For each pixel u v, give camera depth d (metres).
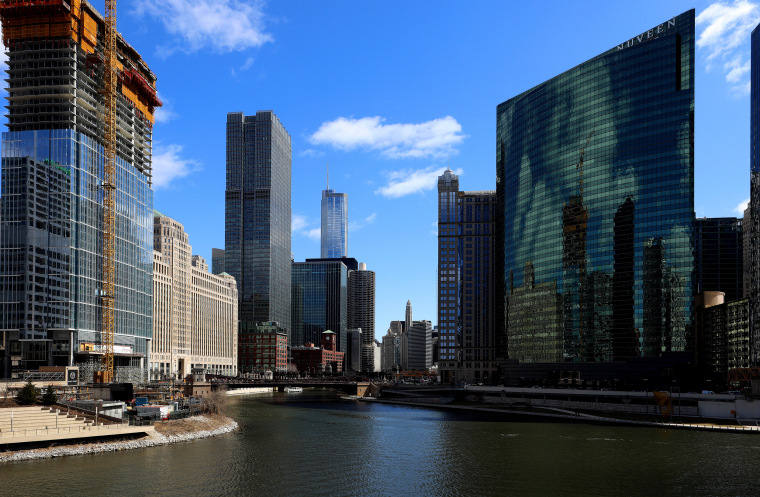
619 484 95.88
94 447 111.25
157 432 127.12
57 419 118.44
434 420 188.88
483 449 128.50
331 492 90.56
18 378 193.75
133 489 87.62
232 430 149.62
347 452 123.25
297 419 188.00
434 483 96.56
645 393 196.62
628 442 137.75
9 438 103.75
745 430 154.12
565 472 104.50
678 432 155.88
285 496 87.69
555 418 195.12
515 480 98.69
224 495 87.00
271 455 116.81
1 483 88.19
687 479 99.19
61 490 85.75
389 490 92.00
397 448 129.25
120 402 136.62
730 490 92.25
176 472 98.12
